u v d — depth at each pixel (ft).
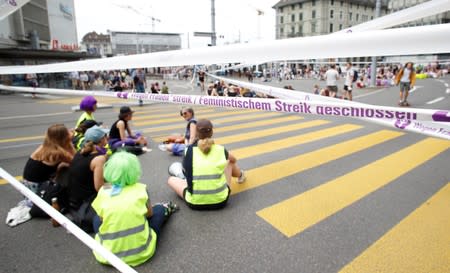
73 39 125.39
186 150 9.78
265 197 10.62
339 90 51.31
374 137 18.86
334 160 14.58
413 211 9.30
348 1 187.01
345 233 8.21
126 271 4.15
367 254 7.27
